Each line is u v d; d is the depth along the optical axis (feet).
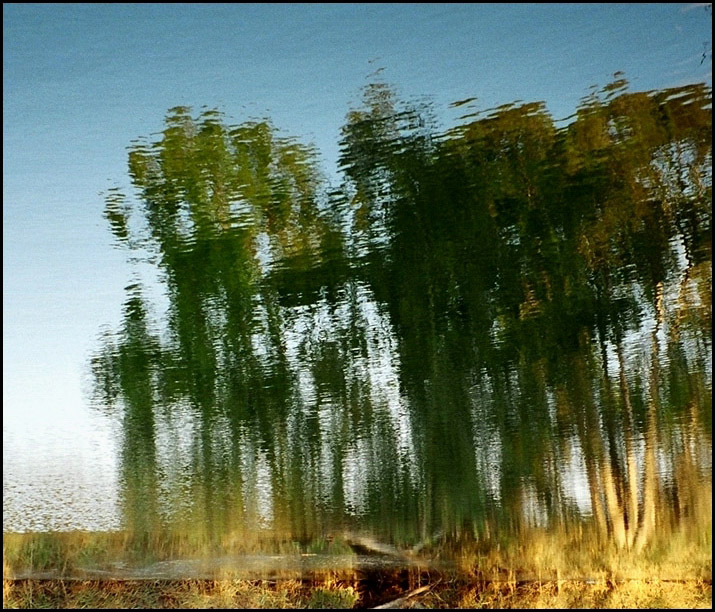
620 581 24.40
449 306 29.19
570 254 28.37
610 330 27.78
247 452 28.96
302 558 26.05
